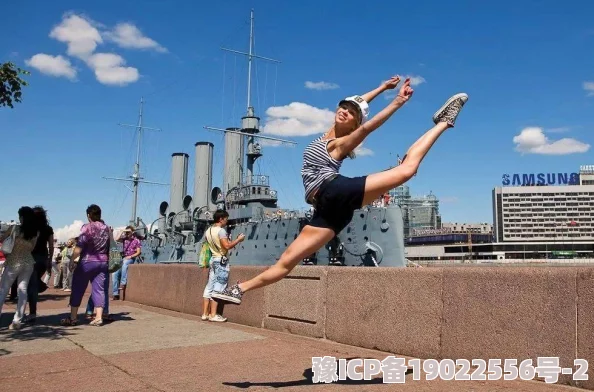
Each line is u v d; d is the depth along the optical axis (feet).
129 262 48.21
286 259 12.65
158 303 39.83
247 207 103.81
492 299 16.47
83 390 14.82
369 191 11.87
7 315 33.88
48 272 52.24
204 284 33.37
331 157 12.42
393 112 11.93
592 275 13.98
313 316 23.81
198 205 146.41
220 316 29.86
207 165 150.51
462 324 17.26
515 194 474.90
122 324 28.43
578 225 460.55
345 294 22.17
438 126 12.52
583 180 475.31
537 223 467.93
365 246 78.23
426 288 18.74
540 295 15.19
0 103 36.04
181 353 19.84
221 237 29.32
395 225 76.13
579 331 14.12
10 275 26.78
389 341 19.80
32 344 22.25
